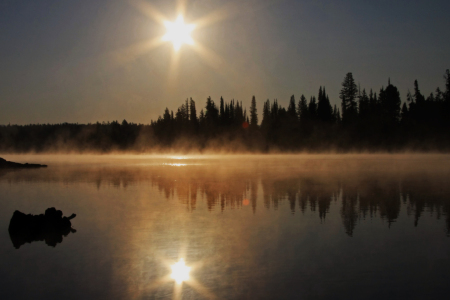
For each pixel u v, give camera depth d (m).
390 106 85.31
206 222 14.95
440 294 8.20
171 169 44.78
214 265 10.06
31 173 39.66
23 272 9.77
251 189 24.44
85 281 9.14
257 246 11.63
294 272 9.48
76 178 33.25
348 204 18.55
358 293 8.27
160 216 16.20
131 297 8.26
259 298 8.10
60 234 13.49
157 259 10.62
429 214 15.98
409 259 10.30
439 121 76.62
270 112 112.38
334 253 10.88
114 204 19.25
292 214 16.30
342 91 90.75
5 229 14.41
